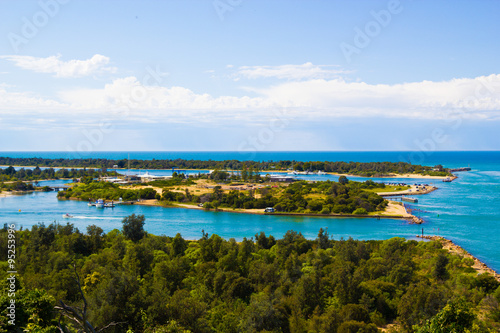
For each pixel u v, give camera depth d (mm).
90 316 57312
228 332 62750
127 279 68375
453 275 95438
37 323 45031
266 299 70938
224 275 83188
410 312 67312
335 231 171125
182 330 54250
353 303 72812
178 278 84500
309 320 68250
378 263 91688
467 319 48250
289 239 117750
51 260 88688
